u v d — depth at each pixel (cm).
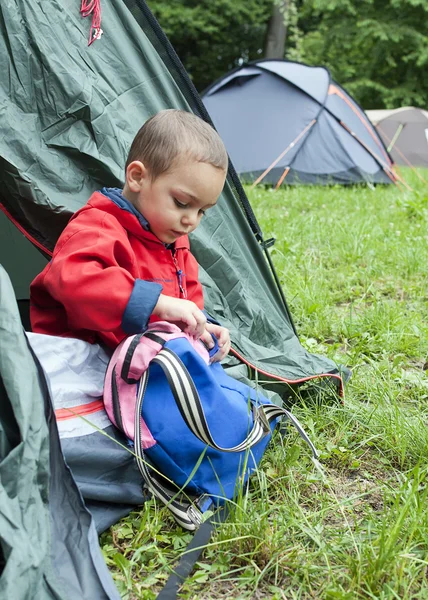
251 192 774
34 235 223
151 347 178
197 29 2125
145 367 178
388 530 170
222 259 265
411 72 1862
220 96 868
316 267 452
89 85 229
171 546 173
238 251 281
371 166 859
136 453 175
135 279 183
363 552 166
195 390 171
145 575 162
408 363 299
